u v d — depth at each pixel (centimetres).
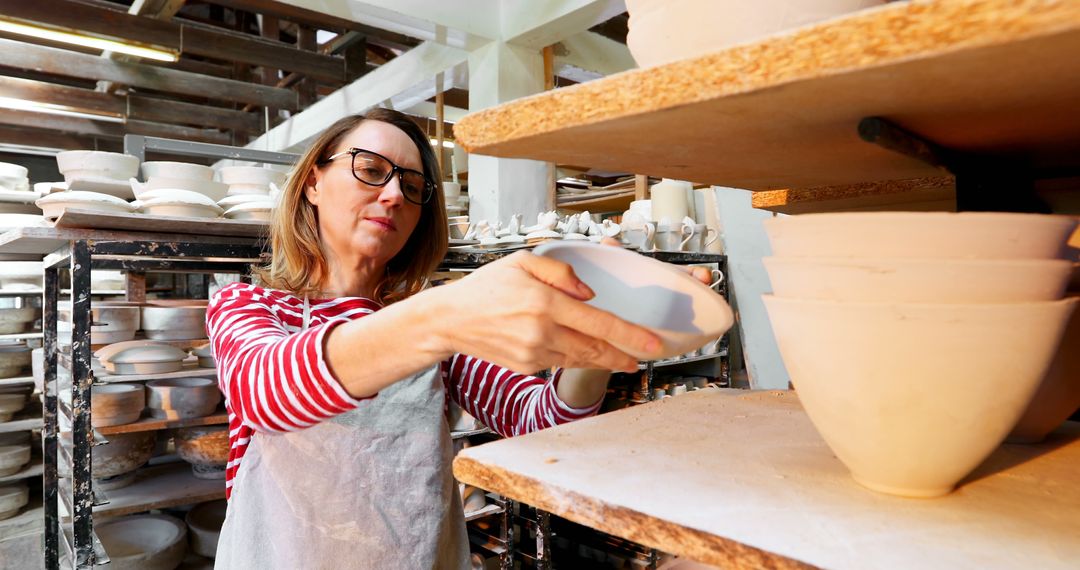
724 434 59
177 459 273
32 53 358
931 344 37
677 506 41
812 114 41
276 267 130
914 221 37
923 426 39
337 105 430
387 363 57
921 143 49
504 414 125
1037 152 57
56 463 236
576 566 274
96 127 473
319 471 112
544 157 54
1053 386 54
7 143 484
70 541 202
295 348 62
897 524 39
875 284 38
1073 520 40
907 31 30
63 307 218
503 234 245
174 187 200
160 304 246
